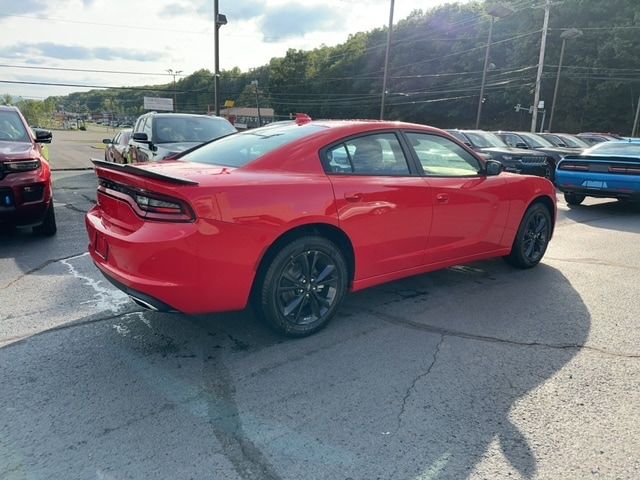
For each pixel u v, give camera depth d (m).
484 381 2.91
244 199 2.97
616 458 2.24
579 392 2.81
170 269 2.84
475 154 4.60
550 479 2.10
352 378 2.92
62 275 4.68
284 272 3.26
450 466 2.17
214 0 17.72
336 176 3.48
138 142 8.57
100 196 3.43
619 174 9.05
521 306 4.18
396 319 3.84
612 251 6.23
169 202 2.86
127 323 3.62
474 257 4.65
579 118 60.00
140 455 2.20
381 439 2.35
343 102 90.31
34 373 2.88
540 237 5.37
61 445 2.25
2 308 3.84
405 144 4.00
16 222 5.62
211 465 2.14
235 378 2.89
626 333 3.64
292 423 2.46
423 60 77.25
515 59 63.53
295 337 3.43
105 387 2.75
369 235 3.62
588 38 57.25
